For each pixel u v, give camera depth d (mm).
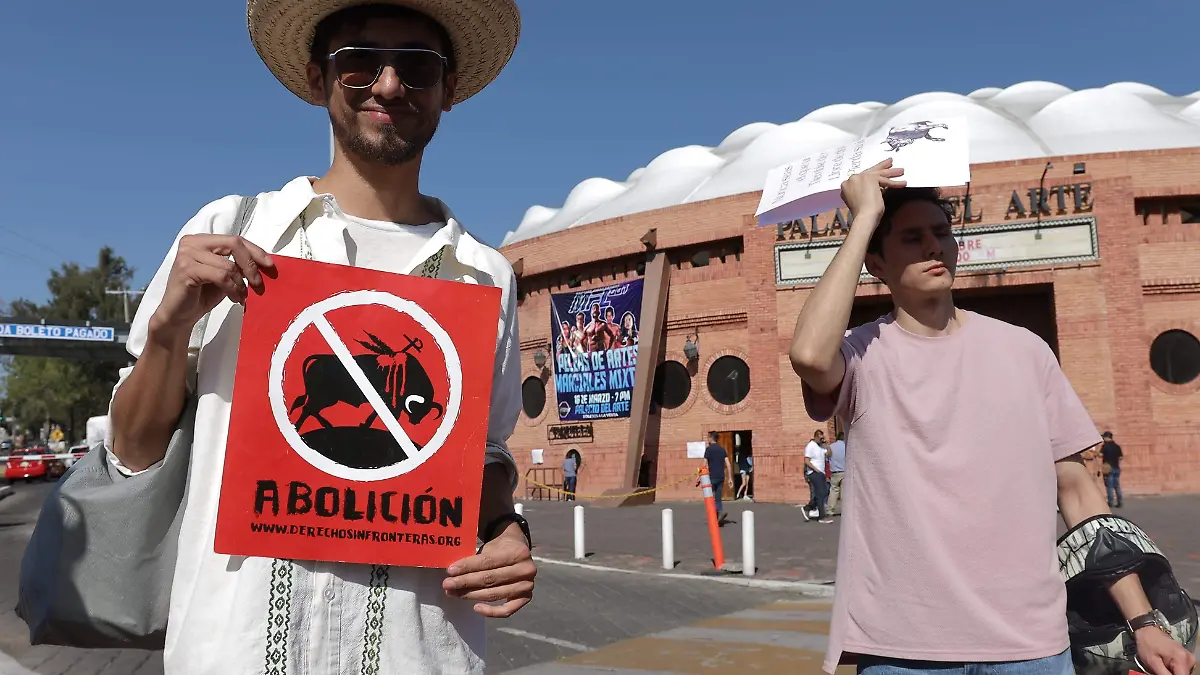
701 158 36438
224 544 1809
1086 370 23516
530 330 31969
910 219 2682
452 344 2020
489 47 2404
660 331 27922
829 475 20297
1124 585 2525
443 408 1993
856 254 2568
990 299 26062
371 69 2104
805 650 6859
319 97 2387
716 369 27328
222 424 1940
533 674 6270
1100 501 2686
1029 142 28203
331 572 1895
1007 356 2605
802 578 10883
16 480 47000
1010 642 2369
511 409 2307
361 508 1907
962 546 2445
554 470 30000
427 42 2193
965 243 24297
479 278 2191
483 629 2104
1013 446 2514
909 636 2441
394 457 1943
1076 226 23875
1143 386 23250
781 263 25844
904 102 37125
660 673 6219
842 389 2672
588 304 29516
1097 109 30281
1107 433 20328
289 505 1862
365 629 1893
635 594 10078
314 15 2178
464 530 1966
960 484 2482
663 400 28078
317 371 1923
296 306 1919
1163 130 28156
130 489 1911
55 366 78625
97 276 88438
